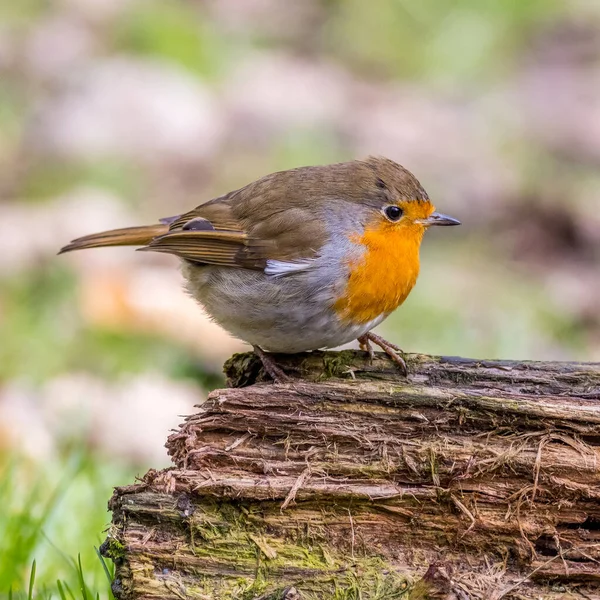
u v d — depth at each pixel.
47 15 20.58
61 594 6.83
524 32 23.11
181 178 16.52
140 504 6.28
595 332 13.73
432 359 7.19
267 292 7.68
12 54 18.95
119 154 16.80
